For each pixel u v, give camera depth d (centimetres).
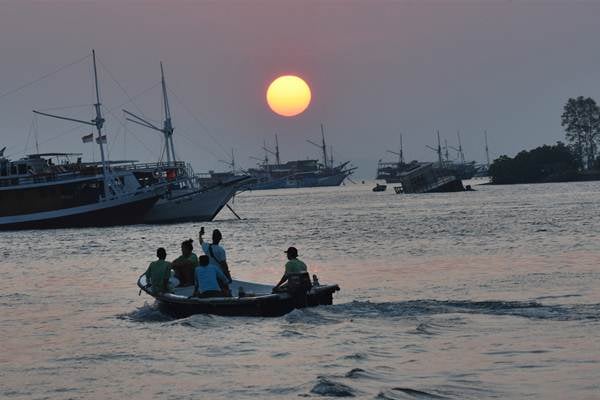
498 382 4125
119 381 4550
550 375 4219
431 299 7194
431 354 4819
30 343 5806
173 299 6575
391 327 5709
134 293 8531
